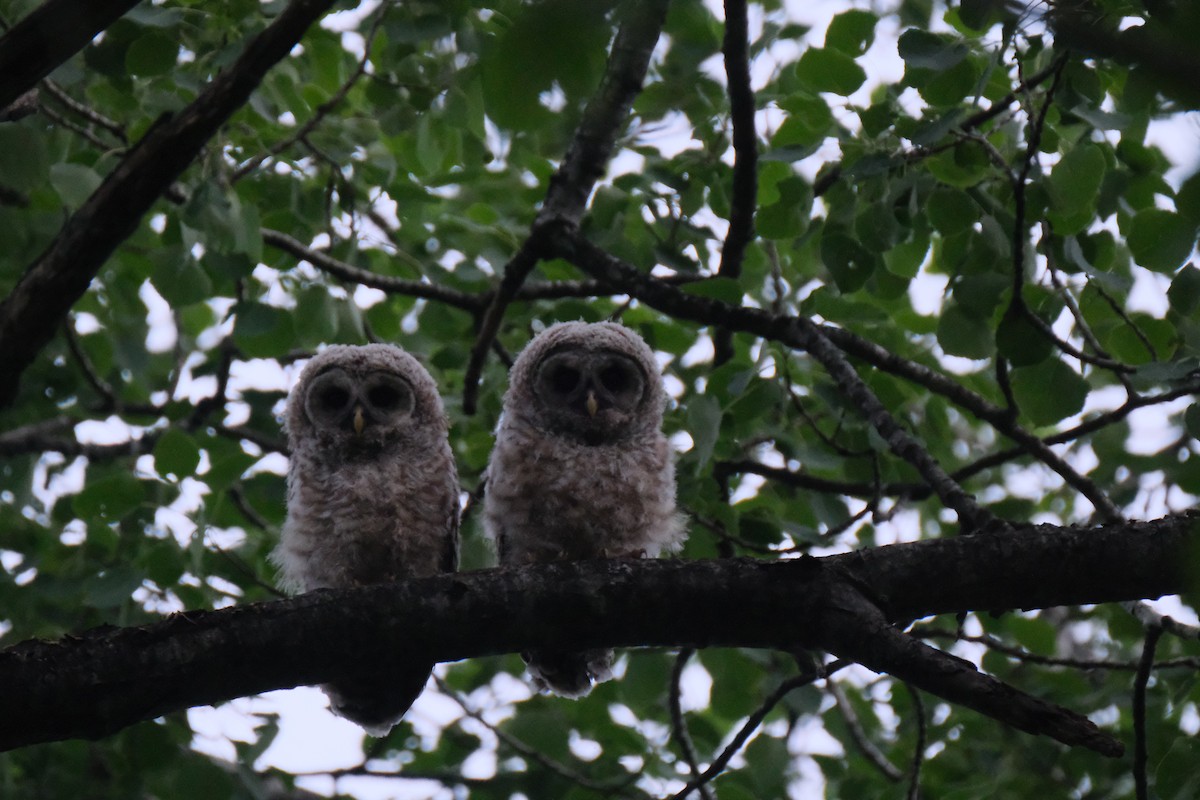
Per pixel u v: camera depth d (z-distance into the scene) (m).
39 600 12.80
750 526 11.19
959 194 9.52
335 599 7.40
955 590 7.51
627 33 3.71
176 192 11.11
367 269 13.85
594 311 13.10
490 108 3.65
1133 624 12.09
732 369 10.52
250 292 13.23
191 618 7.19
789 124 10.31
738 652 12.20
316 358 11.39
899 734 13.90
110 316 14.68
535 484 10.39
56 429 14.30
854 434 11.15
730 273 10.91
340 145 12.28
